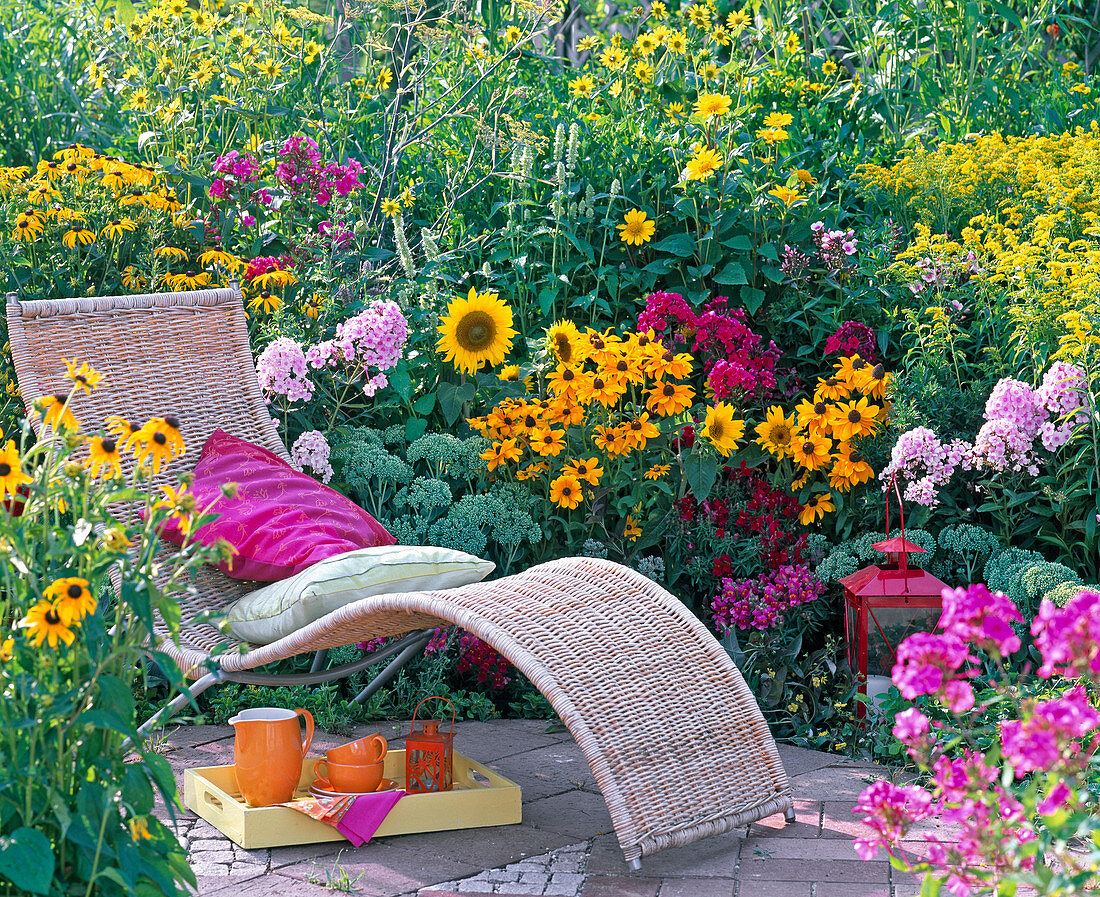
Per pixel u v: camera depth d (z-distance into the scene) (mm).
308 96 6098
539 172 5441
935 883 1863
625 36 7910
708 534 4449
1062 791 1724
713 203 5156
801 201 5023
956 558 4184
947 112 6176
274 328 4590
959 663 1861
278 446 4020
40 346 3717
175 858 2105
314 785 3066
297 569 3279
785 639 4172
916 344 4574
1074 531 4230
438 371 4906
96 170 4629
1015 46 6668
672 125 5645
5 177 4484
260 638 3139
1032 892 2516
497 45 6348
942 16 6531
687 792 2771
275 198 5000
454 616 2824
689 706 2893
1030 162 5051
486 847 2887
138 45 5672
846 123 6160
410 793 3029
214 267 4840
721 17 6926
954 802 1900
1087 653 1752
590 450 4594
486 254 5504
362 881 2666
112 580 2762
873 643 3715
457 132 6000
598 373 4406
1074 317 3926
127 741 2258
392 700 4168
